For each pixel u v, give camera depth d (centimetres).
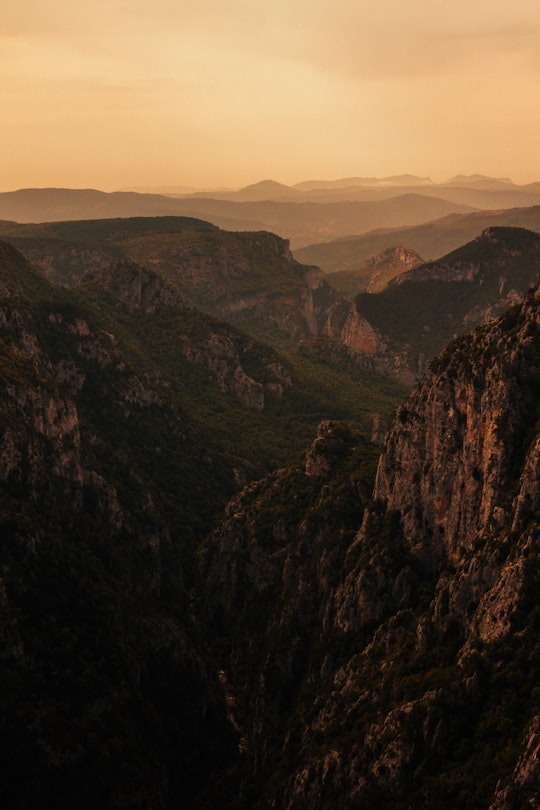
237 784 15038
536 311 13625
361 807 11144
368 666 13688
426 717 11194
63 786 12912
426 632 12838
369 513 16425
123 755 13788
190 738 16025
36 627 14562
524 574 11394
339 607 15650
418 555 14838
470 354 14662
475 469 13638
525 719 10312
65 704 13700
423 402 15575
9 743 12862
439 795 10244
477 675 11125
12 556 15188
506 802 9144
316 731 13562
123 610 16475
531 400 13162
